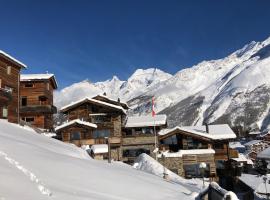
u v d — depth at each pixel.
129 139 60.56
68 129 60.47
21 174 15.06
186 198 21.33
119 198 16.58
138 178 24.89
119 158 60.00
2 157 17.62
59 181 16.45
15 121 50.31
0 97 44.81
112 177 21.59
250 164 72.38
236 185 53.41
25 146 23.64
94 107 62.88
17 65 51.69
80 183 17.56
